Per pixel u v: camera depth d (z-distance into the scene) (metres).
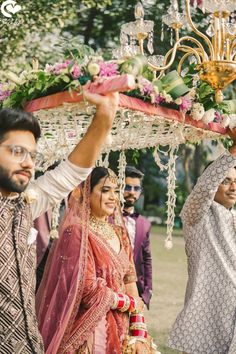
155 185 24.52
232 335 5.00
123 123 4.36
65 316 4.31
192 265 5.26
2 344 3.03
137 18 4.73
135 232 6.33
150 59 4.87
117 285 4.56
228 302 5.04
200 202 5.09
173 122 4.32
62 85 3.88
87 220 4.54
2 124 3.13
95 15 12.95
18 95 4.05
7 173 3.12
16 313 3.06
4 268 3.05
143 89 3.98
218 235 5.21
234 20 4.56
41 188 3.38
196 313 5.08
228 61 4.32
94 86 3.30
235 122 4.79
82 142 3.38
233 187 5.36
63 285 4.38
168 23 4.71
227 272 5.08
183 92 4.20
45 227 5.41
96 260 4.54
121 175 4.88
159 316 9.70
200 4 4.56
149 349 4.59
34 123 3.21
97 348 4.33
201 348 5.04
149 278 6.41
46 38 11.61
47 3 10.00
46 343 4.32
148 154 16.52
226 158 5.01
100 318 4.34
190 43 11.02
